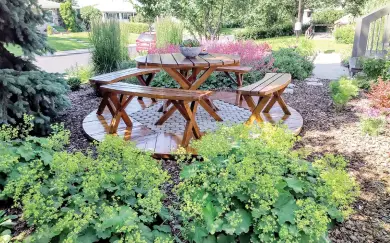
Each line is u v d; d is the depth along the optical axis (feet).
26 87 10.32
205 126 11.40
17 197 5.54
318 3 57.06
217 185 5.15
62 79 12.16
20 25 11.03
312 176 5.81
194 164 5.89
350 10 54.80
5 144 7.29
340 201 5.23
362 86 16.33
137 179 5.65
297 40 40.47
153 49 19.15
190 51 13.16
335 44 41.65
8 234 5.50
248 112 13.10
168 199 6.54
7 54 12.14
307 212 4.76
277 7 54.44
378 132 10.64
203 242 4.74
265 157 5.62
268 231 4.69
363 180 7.85
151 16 32.78
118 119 10.80
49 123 11.67
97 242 4.87
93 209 4.85
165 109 12.91
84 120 12.01
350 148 9.65
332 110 13.43
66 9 72.23
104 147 6.39
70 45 46.50
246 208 4.92
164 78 17.72
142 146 9.54
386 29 19.72
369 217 6.42
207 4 28.99
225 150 5.85
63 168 5.68
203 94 9.61
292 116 12.32
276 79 12.51
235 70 14.57
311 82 19.20
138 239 4.25
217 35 31.48
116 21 19.97
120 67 19.13
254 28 51.90
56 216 4.78
